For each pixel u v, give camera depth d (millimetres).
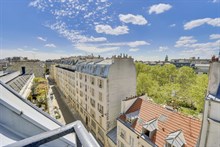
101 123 26812
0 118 3043
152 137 15820
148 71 64938
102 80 25484
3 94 3500
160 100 39344
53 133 1871
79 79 37469
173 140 13672
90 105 31422
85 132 1888
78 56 58625
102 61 30500
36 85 41438
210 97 9469
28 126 3240
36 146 1731
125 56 26516
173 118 16141
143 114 19203
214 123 8992
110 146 23484
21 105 3619
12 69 60438
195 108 39125
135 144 17625
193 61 139000
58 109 42844
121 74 25953
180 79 55844
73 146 3133
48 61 134250
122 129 20031
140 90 44375
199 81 40219
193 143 12992
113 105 25453
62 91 62562
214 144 9102
